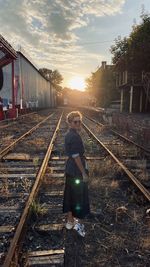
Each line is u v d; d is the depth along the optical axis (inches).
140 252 152.3
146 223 184.9
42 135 601.9
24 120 961.5
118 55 1445.6
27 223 174.7
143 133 488.7
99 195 234.8
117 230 176.4
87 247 157.3
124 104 1471.5
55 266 137.6
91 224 183.9
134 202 219.8
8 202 219.9
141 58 1192.2
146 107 1316.4
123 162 339.6
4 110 917.2
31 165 327.6
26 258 141.3
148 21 1163.9
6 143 488.7
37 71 1625.2
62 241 162.6
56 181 266.5
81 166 160.7
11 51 817.5
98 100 2327.8
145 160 343.0
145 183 261.7
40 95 1814.7
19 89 1056.2
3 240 161.6
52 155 387.5
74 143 159.3
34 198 207.3
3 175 286.7
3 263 131.0
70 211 170.1
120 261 144.5
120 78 1438.2
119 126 714.8
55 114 1594.5
